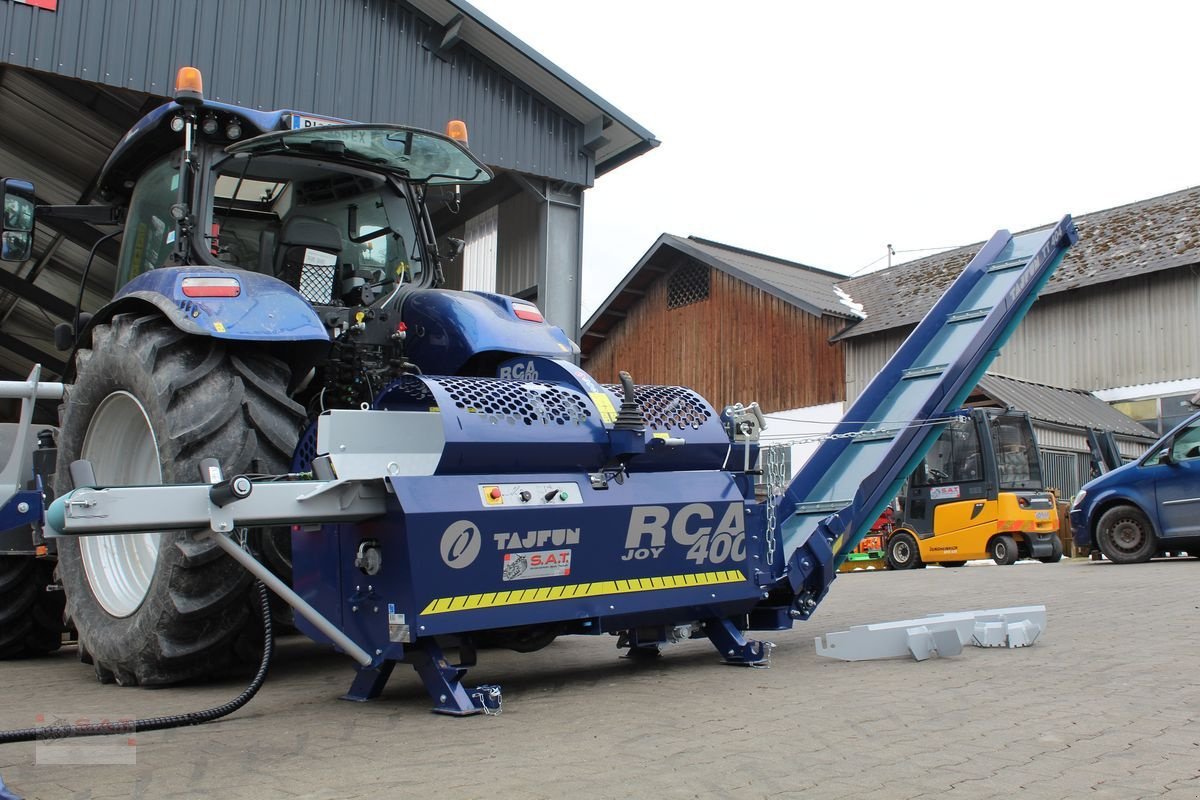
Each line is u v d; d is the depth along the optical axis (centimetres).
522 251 1070
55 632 503
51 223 790
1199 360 1859
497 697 303
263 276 382
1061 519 1645
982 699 314
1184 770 230
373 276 459
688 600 360
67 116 955
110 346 379
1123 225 2170
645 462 360
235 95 854
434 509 296
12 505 457
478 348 395
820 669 377
